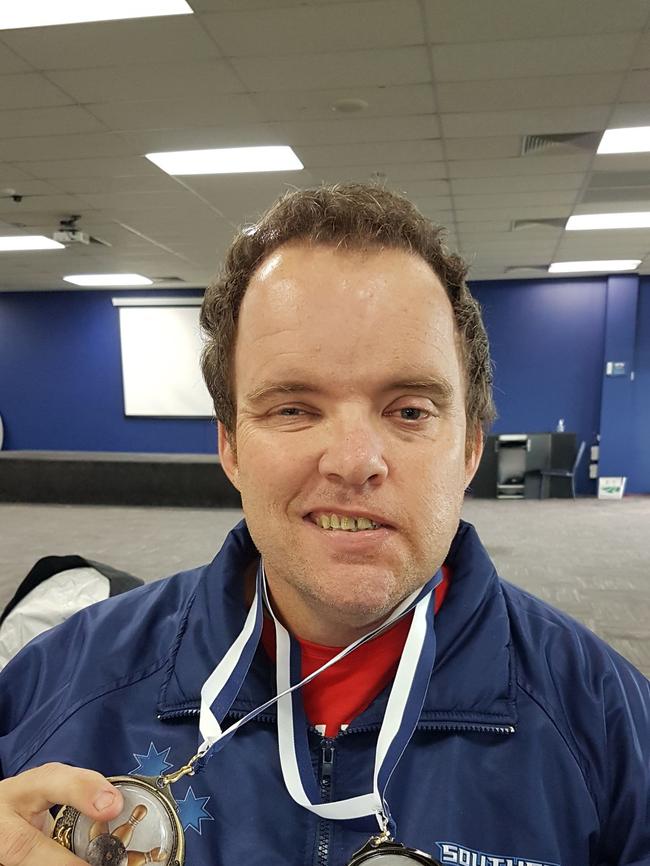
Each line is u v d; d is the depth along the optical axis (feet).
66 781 1.58
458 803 1.84
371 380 1.66
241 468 1.86
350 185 2.02
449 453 1.76
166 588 2.52
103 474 22.84
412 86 9.21
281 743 1.97
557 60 8.45
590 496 25.23
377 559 1.68
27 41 7.97
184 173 13.07
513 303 25.94
